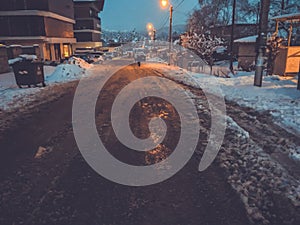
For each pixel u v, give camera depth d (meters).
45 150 4.67
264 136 4.98
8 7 33.00
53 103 8.86
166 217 2.76
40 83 14.52
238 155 4.15
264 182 3.33
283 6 26.69
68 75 17.48
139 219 2.74
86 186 3.42
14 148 4.82
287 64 12.45
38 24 33.34
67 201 3.10
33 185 3.48
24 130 5.89
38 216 2.83
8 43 33.34
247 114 6.60
